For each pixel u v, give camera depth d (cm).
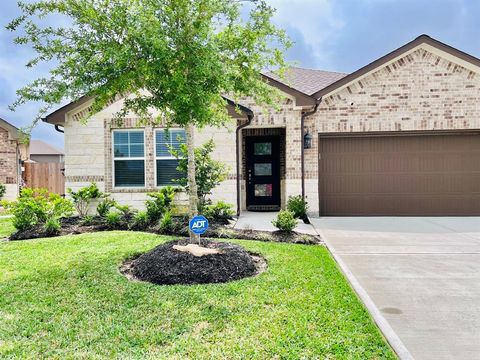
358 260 652
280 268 560
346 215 1197
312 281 500
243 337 344
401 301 457
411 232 916
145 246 682
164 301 429
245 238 792
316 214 1166
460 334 369
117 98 1162
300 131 1154
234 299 433
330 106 1165
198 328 364
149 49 508
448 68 1136
